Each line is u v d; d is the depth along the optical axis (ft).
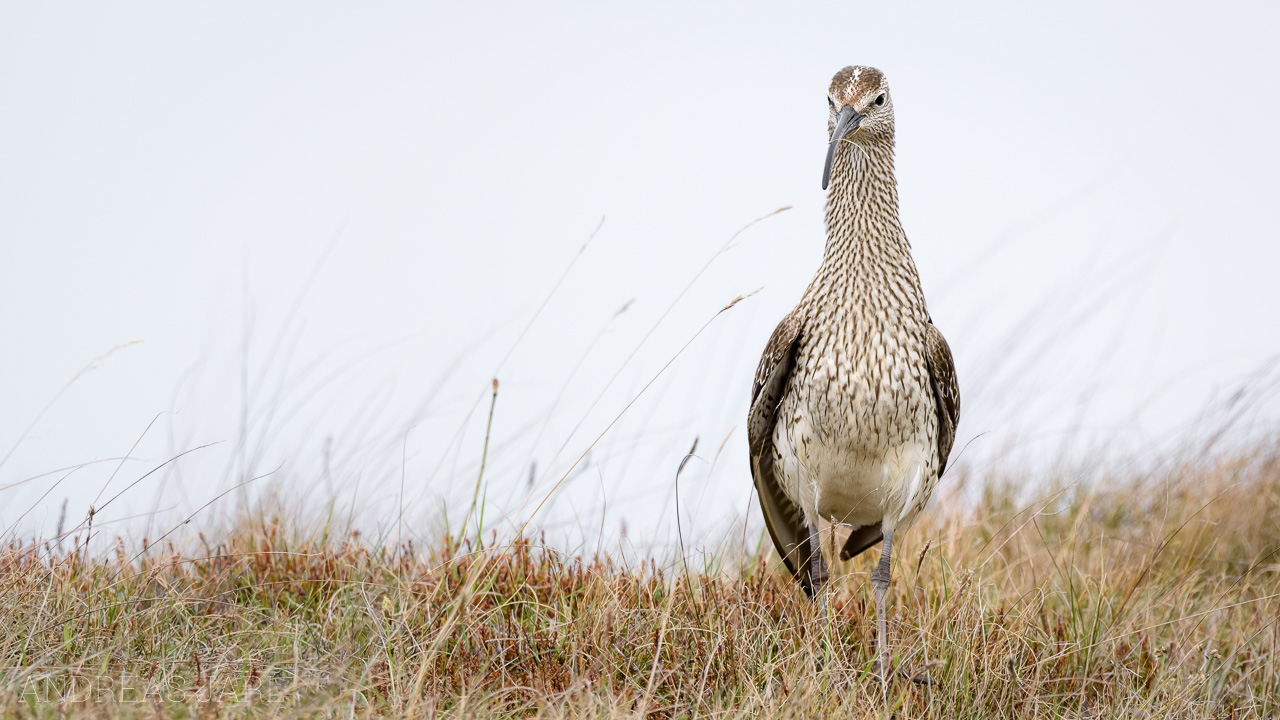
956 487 51.62
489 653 33.53
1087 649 37.04
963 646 35.19
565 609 35.60
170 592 34.76
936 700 33.94
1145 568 41.01
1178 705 34.81
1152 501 52.54
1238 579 45.21
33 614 31.96
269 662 31.94
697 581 38.88
